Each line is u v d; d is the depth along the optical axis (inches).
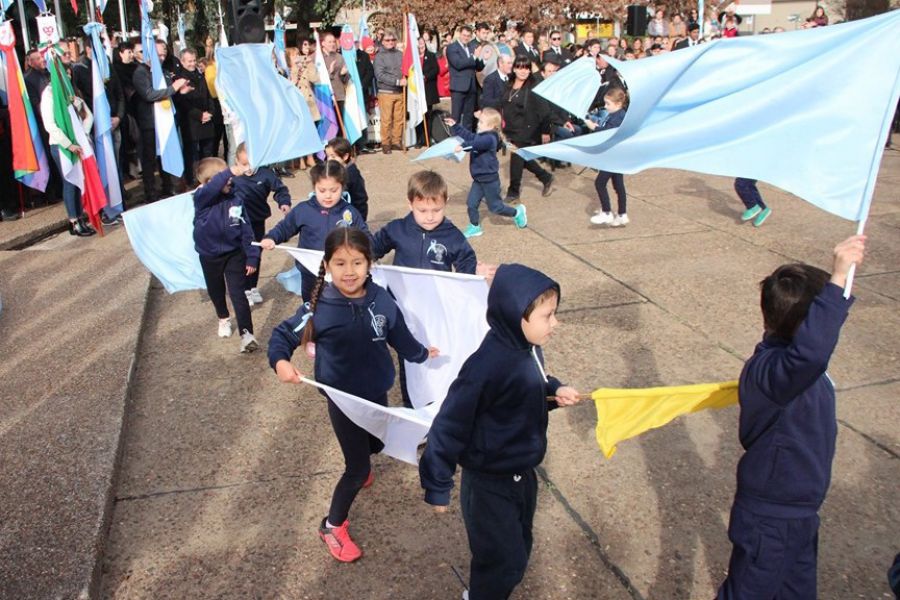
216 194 201.8
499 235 325.7
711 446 164.2
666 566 130.2
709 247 300.4
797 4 1211.9
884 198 373.7
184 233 239.5
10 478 149.2
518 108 370.6
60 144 317.4
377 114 545.3
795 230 319.3
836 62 102.9
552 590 125.6
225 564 132.3
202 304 254.8
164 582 128.4
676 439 167.2
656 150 113.6
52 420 171.2
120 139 396.2
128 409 183.0
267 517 144.6
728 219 339.3
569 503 146.9
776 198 371.9
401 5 949.8
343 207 192.4
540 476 155.3
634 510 144.5
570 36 999.0
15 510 139.0
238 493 151.9
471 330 141.9
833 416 95.7
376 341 128.7
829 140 102.4
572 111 368.5
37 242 333.4
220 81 237.1
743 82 110.1
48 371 197.0
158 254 234.1
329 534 132.7
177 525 142.6
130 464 162.1
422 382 148.1
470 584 110.0
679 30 630.5
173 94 395.9
